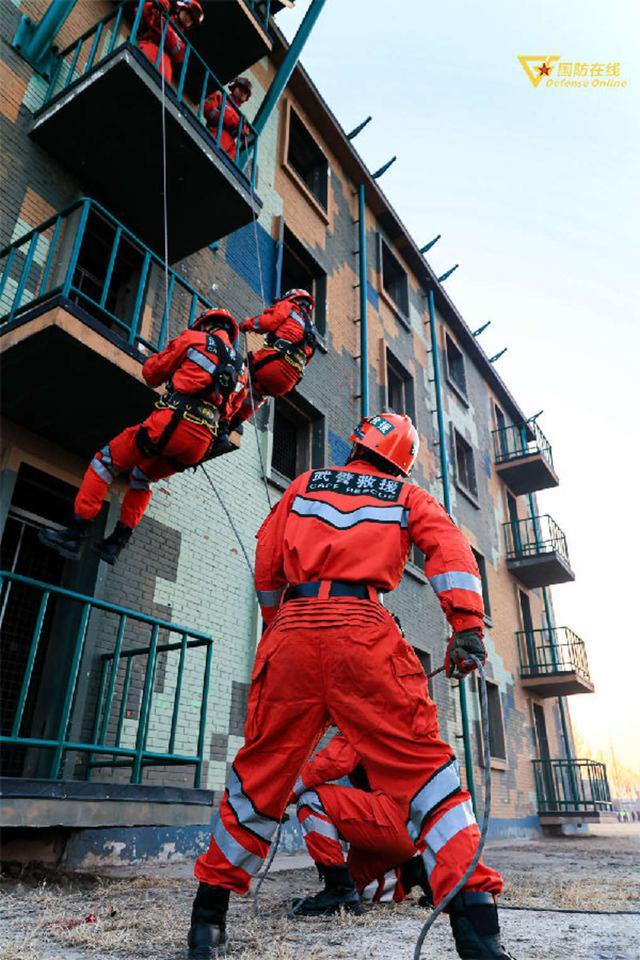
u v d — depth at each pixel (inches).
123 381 186.4
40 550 214.5
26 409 198.4
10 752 190.5
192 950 73.2
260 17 344.2
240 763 75.8
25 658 201.8
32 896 130.3
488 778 65.6
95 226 257.6
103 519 226.5
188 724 242.5
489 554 625.9
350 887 123.6
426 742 68.9
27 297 217.8
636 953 87.1
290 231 402.6
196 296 222.5
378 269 524.1
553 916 121.9
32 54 246.2
